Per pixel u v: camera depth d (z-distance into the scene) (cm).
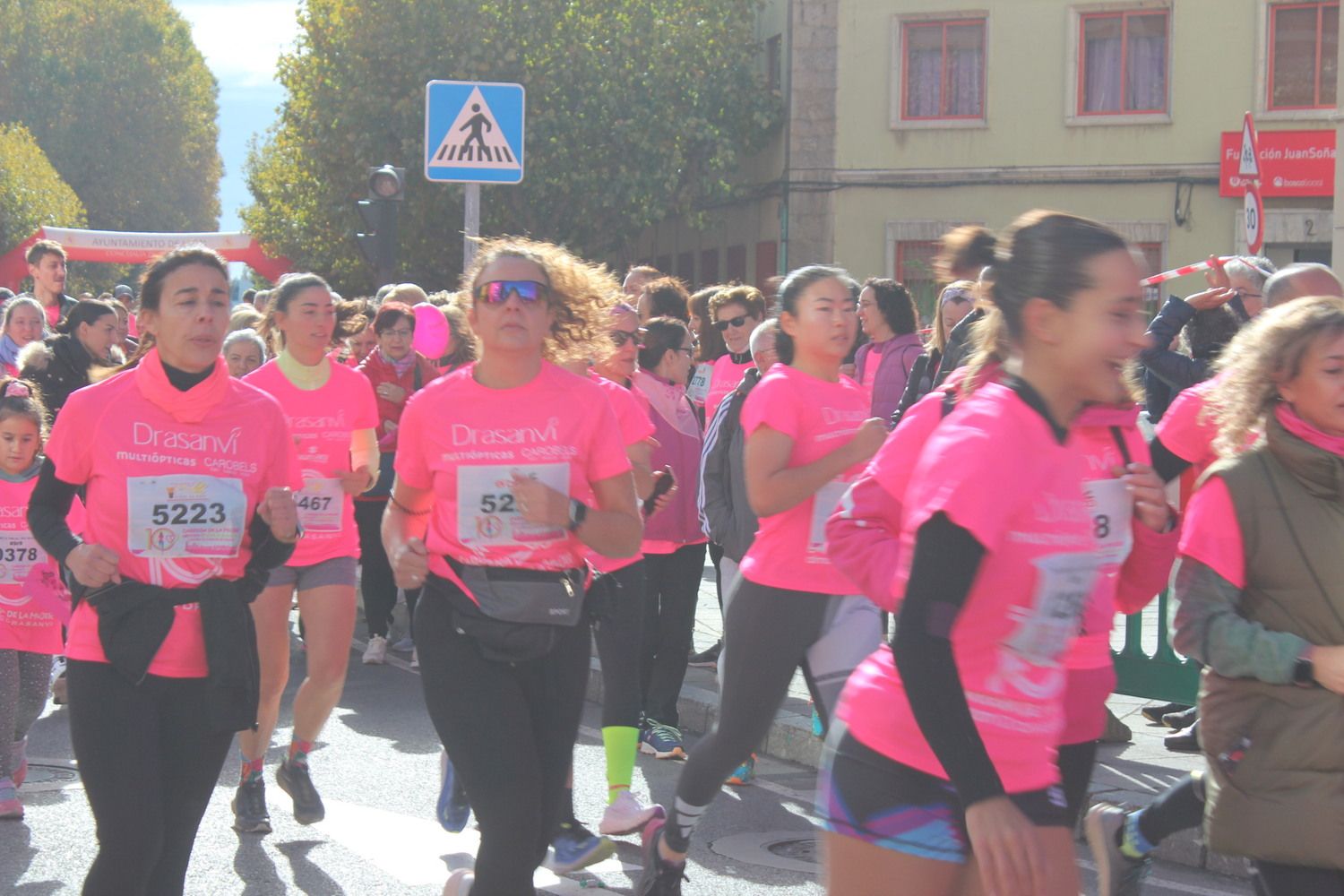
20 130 5297
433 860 544
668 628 698
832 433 478
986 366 286
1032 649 265
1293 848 328
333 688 577
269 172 3928
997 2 2397
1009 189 2417
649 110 2647
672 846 471
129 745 379
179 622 391
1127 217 2358
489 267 398
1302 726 329
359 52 2756
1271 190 2284
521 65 2673
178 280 400
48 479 405
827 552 307
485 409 397
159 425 403
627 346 671
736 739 466
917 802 271
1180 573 350
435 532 400
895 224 2478
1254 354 342
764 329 622
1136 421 285
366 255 1298
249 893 504
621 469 403
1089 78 2377
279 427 420
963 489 248
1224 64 2297
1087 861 549
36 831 581
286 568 572
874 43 2466
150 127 6544
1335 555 332
